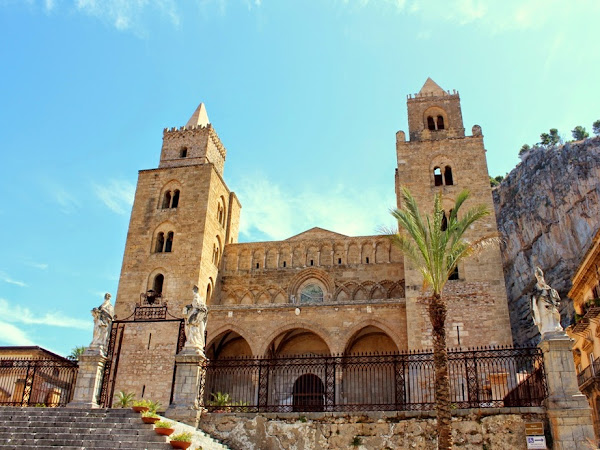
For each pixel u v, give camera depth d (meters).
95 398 25.50
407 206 26.31
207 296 50.69
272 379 42.59
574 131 110.56
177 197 53.09
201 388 25.55
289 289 52.88
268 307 44.12
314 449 22.80
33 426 21.61
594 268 37.75
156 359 43.84
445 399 21.47
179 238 49.78
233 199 58.66
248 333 43.75
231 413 24.08
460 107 53.75
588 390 35.84
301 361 44.56
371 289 51.31
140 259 49.53
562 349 21.70
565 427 20.38
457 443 21.59
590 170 64.81
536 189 71.88
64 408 23.38
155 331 45.00
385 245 53.03
